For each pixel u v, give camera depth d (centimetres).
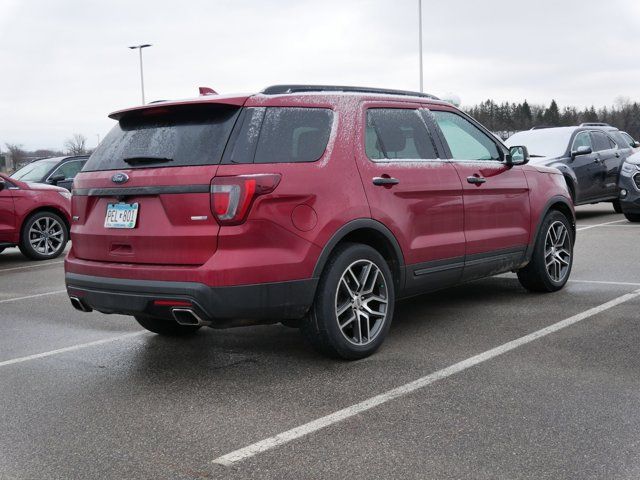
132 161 447
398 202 497
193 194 416
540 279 656
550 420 356
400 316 600
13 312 689
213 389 426
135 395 421
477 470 304
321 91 483
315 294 451
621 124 10075
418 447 329
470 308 620
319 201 443
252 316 422
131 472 314
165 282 419
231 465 318
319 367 462
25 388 442
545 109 10088
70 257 490
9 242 1089
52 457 334
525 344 496
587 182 1354
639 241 1012
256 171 420
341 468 310
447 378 428
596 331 524
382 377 435
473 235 565
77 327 613
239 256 412
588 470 300
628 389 398
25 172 1469
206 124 434
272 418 374
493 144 614
